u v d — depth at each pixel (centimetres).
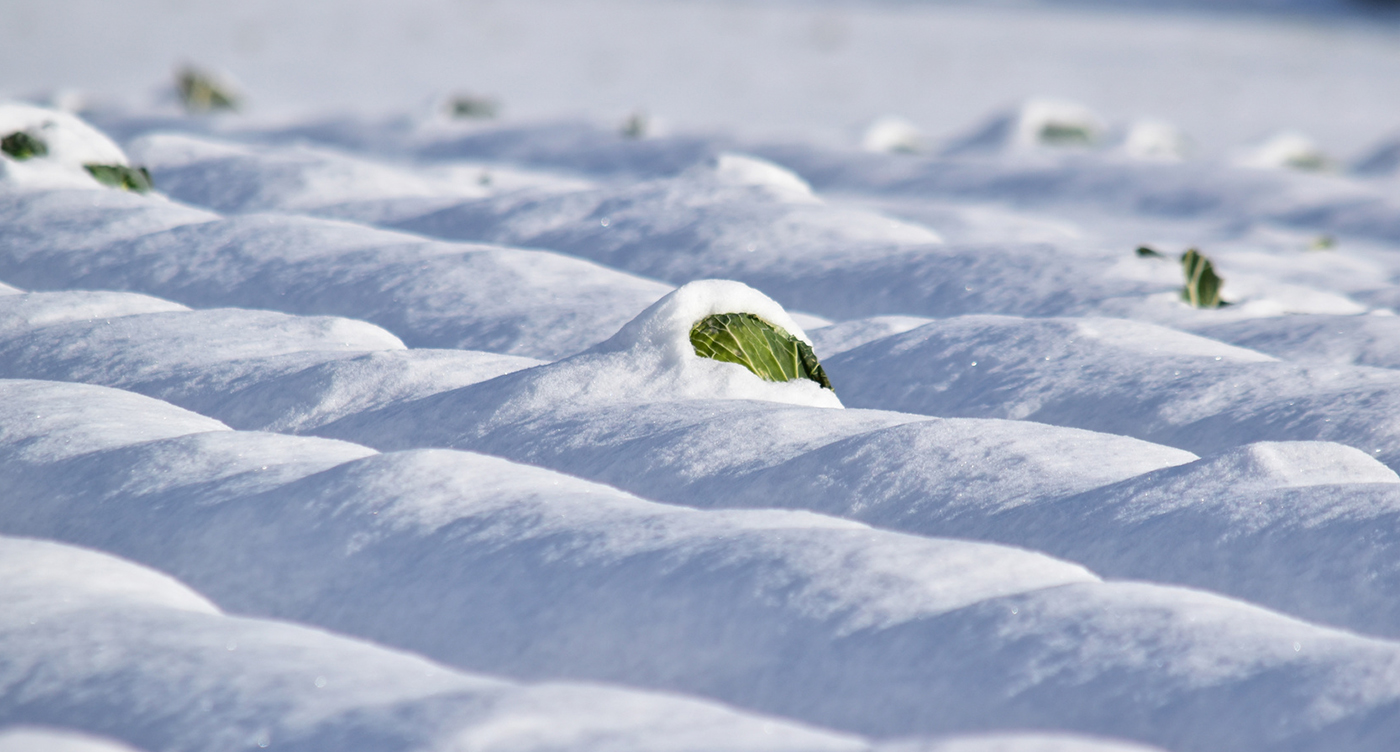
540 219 844
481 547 669
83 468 685
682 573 655
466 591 666
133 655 549
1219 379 726
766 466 691
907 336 747
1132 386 726
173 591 665
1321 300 792
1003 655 576
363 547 671
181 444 688
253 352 725
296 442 690
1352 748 502
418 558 669
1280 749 508
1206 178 1227
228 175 884
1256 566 673
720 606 630
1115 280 789
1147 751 476
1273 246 912
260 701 506
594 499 676
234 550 673
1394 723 509
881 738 559
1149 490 684
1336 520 676
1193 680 547
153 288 773
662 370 710
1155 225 1096
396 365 716
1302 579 671
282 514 675
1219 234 1009
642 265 817
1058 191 1234
